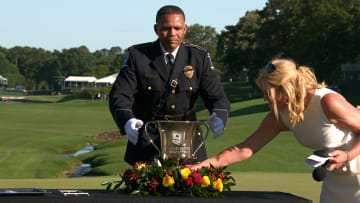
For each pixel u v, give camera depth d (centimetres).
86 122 4166
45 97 10794
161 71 361
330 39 5350
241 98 7269
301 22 5528
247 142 304
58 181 786
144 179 251
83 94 9344
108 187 262
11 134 2752
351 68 5125
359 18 5325
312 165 257
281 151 1709
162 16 351
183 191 248
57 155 1877
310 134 287
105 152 1892
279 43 6159
